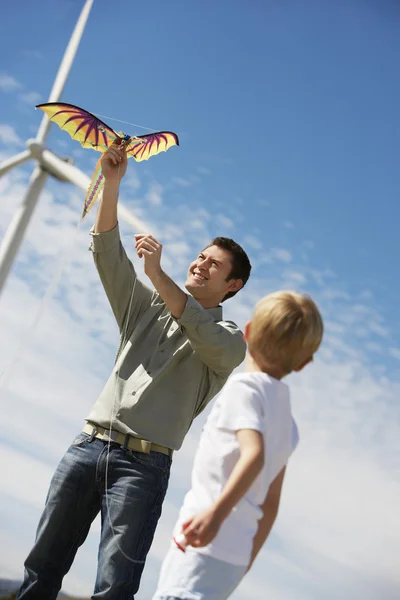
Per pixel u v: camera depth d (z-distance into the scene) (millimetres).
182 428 3500
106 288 3711
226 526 2363
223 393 2457
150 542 3354
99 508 3486
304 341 2459
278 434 2441
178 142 3916
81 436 3510
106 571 3238
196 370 3555
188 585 2332
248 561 2430
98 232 3670
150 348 3574
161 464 3404
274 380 2447
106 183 3732
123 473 3357
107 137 3848
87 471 3406
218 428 2404
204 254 3850
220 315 3799
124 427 3395
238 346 3537
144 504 3318
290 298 2492
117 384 3508
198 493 2393
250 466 2221
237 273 3840
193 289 3797
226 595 2379
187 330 3400
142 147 3881
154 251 3377
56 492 3426
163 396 3469
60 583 3402
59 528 3391
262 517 2537
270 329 2461
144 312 3719
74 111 3832
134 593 3285
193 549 2367
